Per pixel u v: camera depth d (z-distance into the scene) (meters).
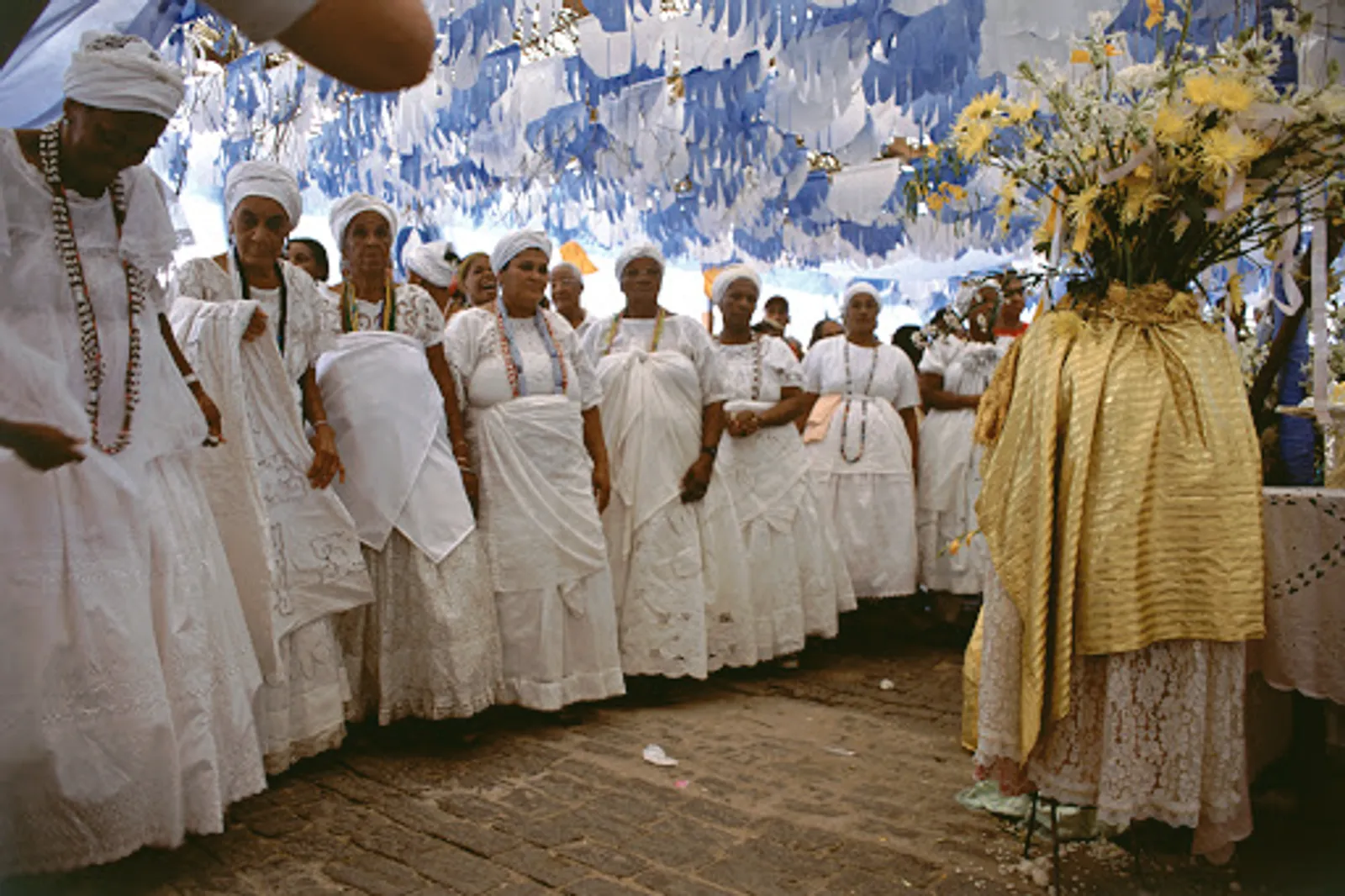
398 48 0.85
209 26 5.03
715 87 4.67
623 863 2.55
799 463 5.02
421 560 3.47
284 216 3.25
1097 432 2.40
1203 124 2.39
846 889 2.42
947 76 4.18
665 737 3.70
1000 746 2.51
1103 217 2.55
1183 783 2.35
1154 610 2.34
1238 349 3.50
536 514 3.83
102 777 2.24
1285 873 2.51
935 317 6.93
